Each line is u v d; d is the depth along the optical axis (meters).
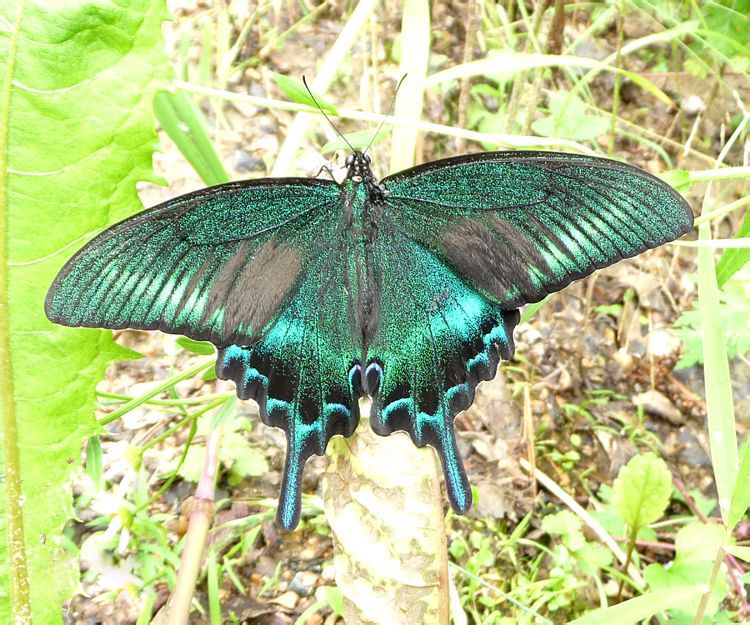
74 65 0.28
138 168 0.28
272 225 0.30
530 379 0.40
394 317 0.31
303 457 0.30
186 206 0.29
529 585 0.35
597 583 0.35
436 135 0.43
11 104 0.28
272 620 0.34
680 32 0.41
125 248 0.28
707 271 0.31
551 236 0.30
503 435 0.38
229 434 0.37
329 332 0.31
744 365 0.40
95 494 0.35
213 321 0.29
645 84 0.34
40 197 0.28
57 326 0.28
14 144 0.28
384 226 0.31
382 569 0.30
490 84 0.45
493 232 0.30
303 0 0.46
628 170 0.29
